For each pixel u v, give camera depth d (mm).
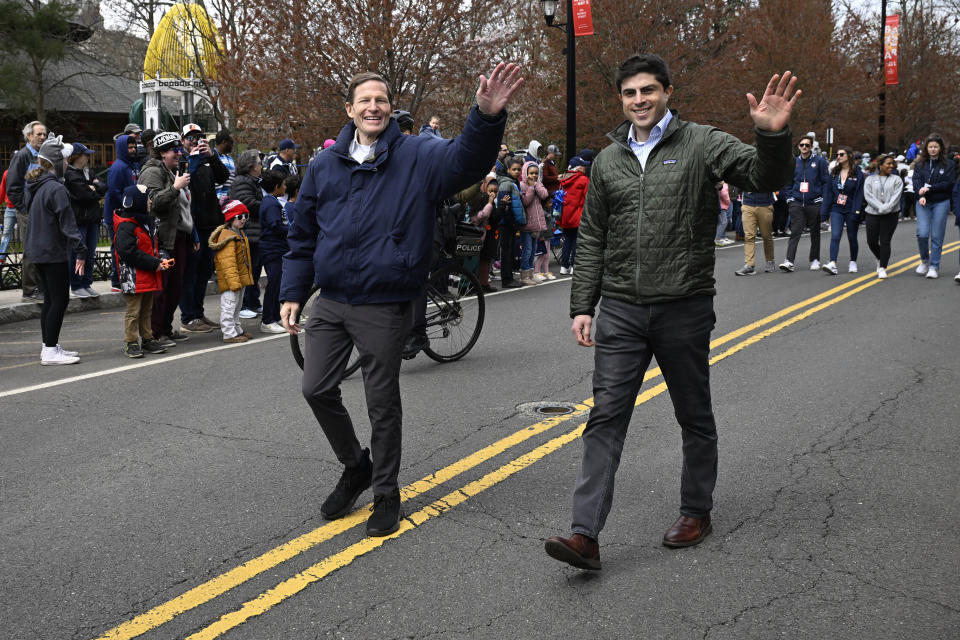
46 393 6633
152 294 8156
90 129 33469
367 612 3311
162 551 3865
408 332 4094
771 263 13484
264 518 4219
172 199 7906
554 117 22141
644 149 3652
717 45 22234
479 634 3143
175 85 21469
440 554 3797
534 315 9867
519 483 4625
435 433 5504
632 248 3613
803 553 3744
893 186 12305
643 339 3672
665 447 5141
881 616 3213
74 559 3799
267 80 16422
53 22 25719
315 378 4039
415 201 3914
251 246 10008
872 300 10516
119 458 5117
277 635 3162
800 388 6453
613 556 3756
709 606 3314
